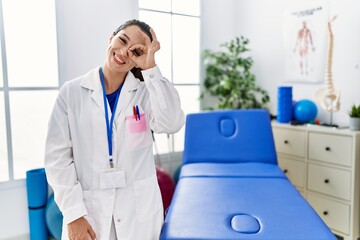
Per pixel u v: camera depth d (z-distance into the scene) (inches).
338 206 96.4
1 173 94.7
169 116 48.2
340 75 108.3
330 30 105.7
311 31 115.0
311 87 117.9
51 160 45.6
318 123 110.0
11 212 94.0
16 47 93.8
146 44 47.2
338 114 110.0
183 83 132.4
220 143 105.0
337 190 96.3
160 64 124.8
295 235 54.8
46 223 92.7
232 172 91.0
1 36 90.2
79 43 101.9
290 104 113.5
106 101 48.5
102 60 107.1
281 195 73.2
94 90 48.3
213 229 57.4
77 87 48.3
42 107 99.8
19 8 93.3
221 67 131.9
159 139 128.6
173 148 132.3
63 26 98.3
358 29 101.9
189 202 70.1
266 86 135.0
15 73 94.3
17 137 96.7
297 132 107.3
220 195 73.9
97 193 47.8
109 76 49.1
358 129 93.7
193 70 135.0
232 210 65.5
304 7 116.6
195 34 133.7
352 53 104.2
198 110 138.3
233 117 107.3
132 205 48.6
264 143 103.3
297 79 121.6
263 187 78.7
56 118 46.6
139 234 49.1
